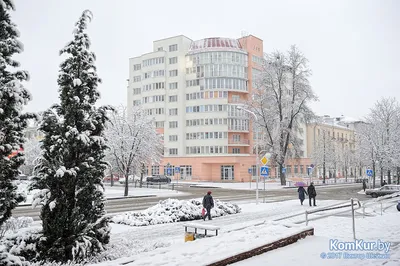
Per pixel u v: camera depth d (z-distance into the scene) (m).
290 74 52.44
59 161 8.77
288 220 16.23
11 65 7.51
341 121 118.94
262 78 52.41
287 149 52.47
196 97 73.88
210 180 69.19
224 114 71.44
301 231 9.63
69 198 8.66
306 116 51.12
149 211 17.38
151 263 6.55
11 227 8.93
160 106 76.00
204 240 8.80
